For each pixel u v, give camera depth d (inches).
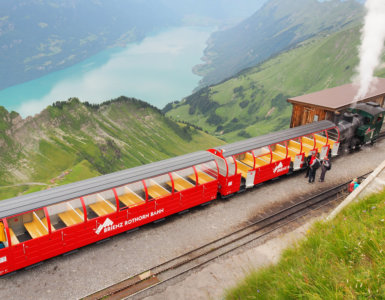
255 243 539.5
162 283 447.5
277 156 764.0
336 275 269.6
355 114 933.2
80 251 512.1
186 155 640.4
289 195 708.0
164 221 601.9
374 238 293.6
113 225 523.2
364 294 235.5
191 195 611.2
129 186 540.7
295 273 287.9
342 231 338.3
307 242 362.6
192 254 511.5
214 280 453.4
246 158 739.4
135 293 427.5
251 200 683.4
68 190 490.3
